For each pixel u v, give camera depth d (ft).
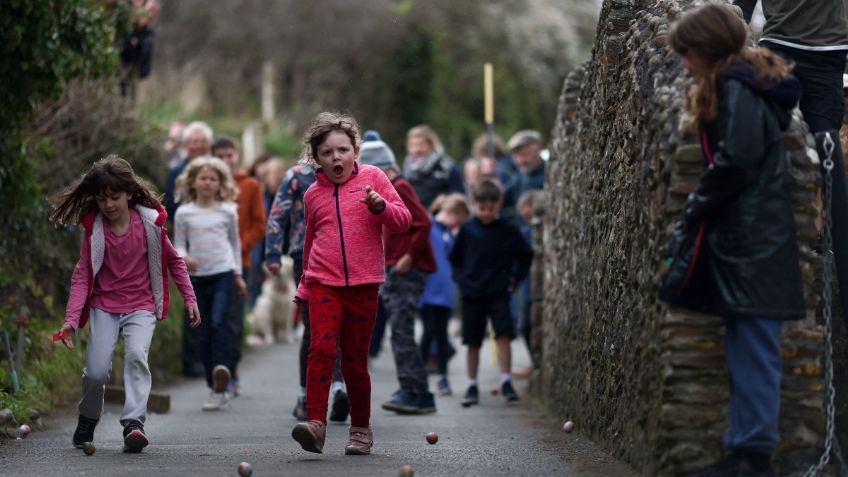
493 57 198.90
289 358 94.07
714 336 33.55
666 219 34.40
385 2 198.18
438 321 75.77
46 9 58.29
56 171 75.56
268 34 197.06
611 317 43.01
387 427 53.83
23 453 42.83
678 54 35.73
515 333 69.67
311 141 41.37
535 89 200.03
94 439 47.83
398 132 198.49
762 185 31.50
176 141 92.73
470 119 197.88
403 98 199.31
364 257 41.11
